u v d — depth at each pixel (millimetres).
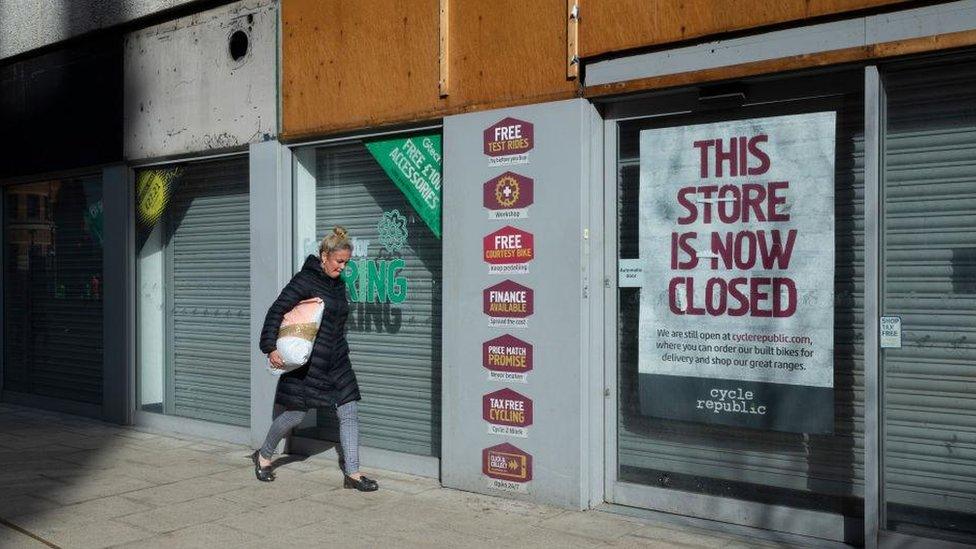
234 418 8766
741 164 5664
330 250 6457
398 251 7426
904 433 5074
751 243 5617
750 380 5625
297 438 7961
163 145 9125
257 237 8172
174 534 5562
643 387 6074
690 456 5930
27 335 11125
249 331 8609
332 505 6227
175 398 9352
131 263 9617
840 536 5254
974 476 4871
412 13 7004
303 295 6422
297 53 7848
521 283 6332
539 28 6270
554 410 6160
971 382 4887
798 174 5457
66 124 10273
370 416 7633
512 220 6387
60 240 10633
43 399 10773
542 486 6223
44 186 10844
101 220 10055
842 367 5332
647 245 6055
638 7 5828
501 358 6434
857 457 5270
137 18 9211
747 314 5629
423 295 7258
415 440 7312
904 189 5086
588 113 6125
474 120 6602
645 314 6066
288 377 6508
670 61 5719
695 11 5590
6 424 9695
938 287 4980
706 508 5773
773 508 5504
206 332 9039
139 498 6438
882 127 5109
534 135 6273
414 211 7301
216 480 6980
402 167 7305
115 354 9680
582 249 6051
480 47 6578
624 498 6145
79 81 10094
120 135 9594
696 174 5852
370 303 7656
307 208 8094
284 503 6281
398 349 7438
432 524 5754
